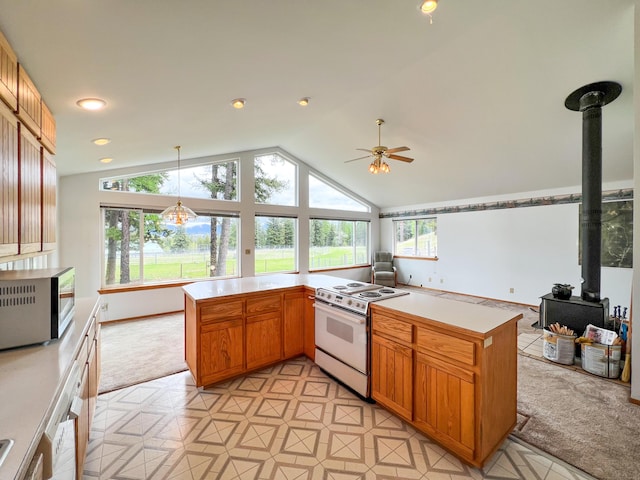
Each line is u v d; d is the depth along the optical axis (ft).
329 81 9.02
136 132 9.47
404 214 24.43
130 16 4.11
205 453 5.97
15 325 4.61
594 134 9.96
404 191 21.45
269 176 20.36
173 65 5.81
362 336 7.69
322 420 7.04
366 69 8.58
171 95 7.23
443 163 16.20
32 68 5.01
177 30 4.70
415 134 14.03
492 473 5.50
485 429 5.53
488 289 19.36
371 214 25.96
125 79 5.92
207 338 8.38
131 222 15.30
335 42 6.53
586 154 10.23
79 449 4.71
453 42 8.29
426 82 10.41
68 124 7.64
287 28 5.50
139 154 12.73
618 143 11.62
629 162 12.73
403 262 24.63
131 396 8.08
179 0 3.99
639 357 7.70
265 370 9.59
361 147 16.65
